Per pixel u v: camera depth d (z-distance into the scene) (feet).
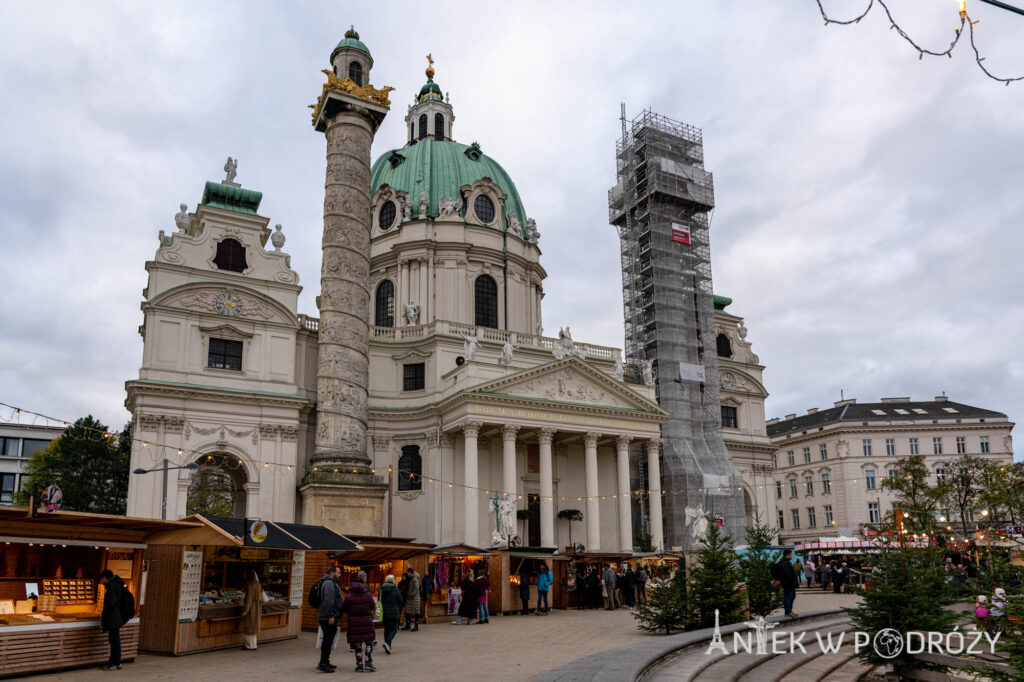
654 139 242.78
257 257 183.52
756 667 61.87
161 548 74.69
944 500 216.74
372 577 106.01
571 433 192.95
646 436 199.82
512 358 202.90
